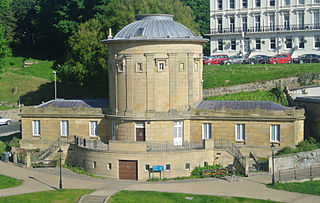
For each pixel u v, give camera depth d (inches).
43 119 2696.9
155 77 2386.8
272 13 4126.5
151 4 3617.1
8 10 5354.3
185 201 1894.7
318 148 2346.2
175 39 2365.9
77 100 2797.7
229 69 3572.8
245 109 2460.6
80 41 3555.6
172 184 2143.2
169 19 2561.5
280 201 1872.5
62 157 2539.4
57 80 4426.7
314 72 3171.8
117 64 2437.3
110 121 2549.2
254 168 2274.9
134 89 2401.6
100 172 2309.3
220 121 2460.6
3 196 1973.4
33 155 2605.8
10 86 4313.5
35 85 4303.6
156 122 2396.7
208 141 2329.0
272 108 2429.9
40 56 5236.2
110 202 1894.7
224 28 4293.8
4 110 3838.6
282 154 2299.5
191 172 2276.1
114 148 2269.9
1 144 2837.1
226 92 3149.6
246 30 4229.8
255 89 3117.6
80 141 2485.2
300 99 2741.1
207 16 5521.7
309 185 2065.7
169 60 2390.5
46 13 5044.3
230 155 2332.7
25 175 2325.3
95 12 4475.9
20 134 3122.5
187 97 2469.2
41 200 1931.6
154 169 2226.9
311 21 4018.2
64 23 4623.5
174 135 2453.2
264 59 3823.8
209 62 3959.2
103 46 3452.3
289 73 3235.7
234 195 1950.1
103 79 3503.9
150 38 2346.2
